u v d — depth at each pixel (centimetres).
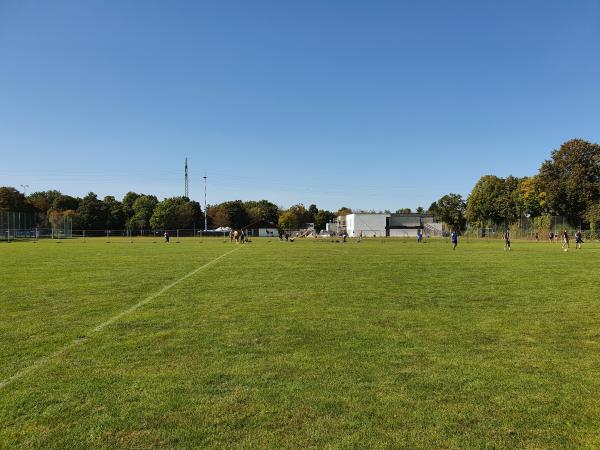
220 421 521
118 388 620
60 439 480
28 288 1603
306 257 3306
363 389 616
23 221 8619
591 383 641
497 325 1009
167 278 1917
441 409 553
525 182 10381
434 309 1200
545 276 2002
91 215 13050
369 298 1380
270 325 1007
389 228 14062
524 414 540
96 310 1188
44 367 712
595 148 8575
